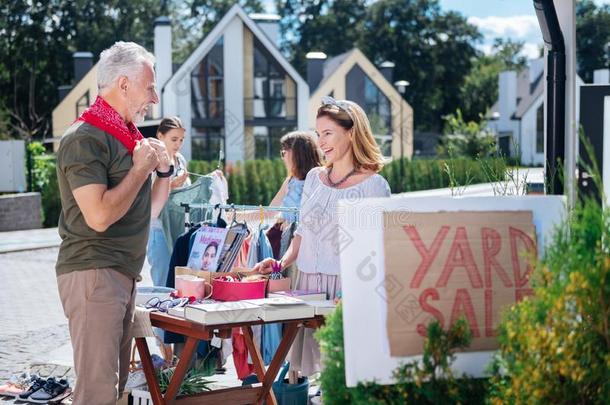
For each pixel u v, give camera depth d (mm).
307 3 69688
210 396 5145
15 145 27531
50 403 6137
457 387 3441
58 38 58906
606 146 4949
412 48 68938
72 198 4461
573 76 5488
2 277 14688
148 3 61562
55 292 12828
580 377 3238
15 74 57656
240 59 40844
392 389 3490
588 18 70938
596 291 3256
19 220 25375
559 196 3590
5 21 57625
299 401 5645
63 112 49844
